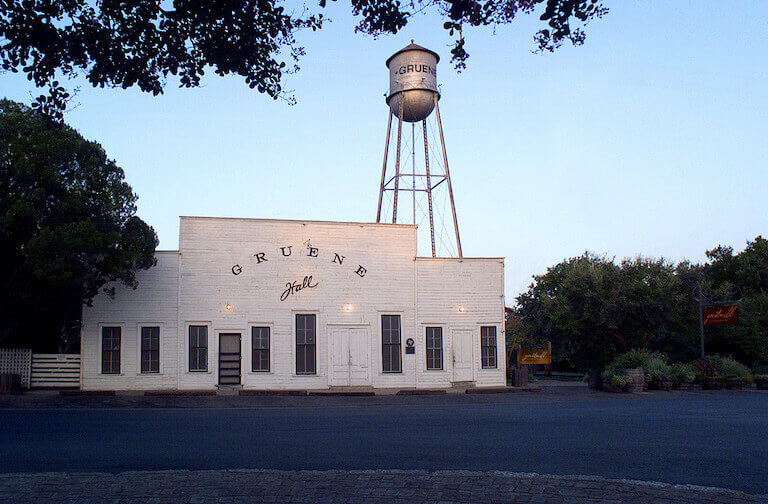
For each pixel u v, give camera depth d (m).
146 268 28.95
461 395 29.69
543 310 53.09
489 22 8.84
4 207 24.00
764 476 10.47
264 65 9.96
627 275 45.53
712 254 73.75
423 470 10.63
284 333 31.03
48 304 26.59
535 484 9.65
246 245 31.05
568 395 29.45
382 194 39.50
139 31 9.48
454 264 33.28
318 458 11.77
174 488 9.34
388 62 40.34
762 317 49.19
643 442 13.87
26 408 22.06
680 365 34.50
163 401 25.17
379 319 32.16
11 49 9.04
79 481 9.75
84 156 25.81
